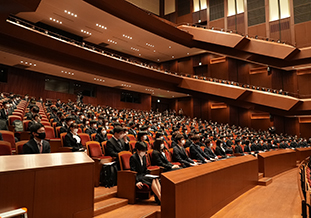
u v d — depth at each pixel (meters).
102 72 17.80
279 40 19.30
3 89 15.68
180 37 21.00
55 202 2.43
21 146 3.68
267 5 21.41
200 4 25.23
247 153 9.59
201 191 3.53
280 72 21.55
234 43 19.81
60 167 2.50
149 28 19.11
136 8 17.42
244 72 23.31
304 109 18.75
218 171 4.21
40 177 2.32
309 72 20.28
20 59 14.40
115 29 18.81
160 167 4.70
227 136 13.06
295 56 18.45
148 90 23.25
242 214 4.03
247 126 23.38
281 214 4.09
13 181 2.12
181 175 3.17
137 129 9.79
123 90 23.25
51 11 16.02
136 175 3.92
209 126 18.05
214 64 24.19
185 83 22.62
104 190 4.08
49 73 17.58
